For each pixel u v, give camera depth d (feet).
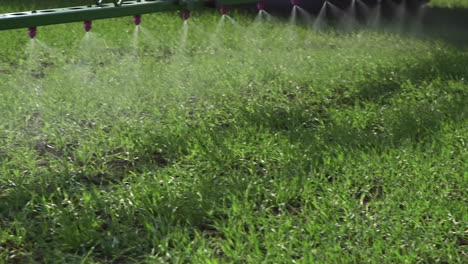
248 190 14.48
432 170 15.47
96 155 16.87
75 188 14.82
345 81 22.74
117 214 13.82
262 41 28.43
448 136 17.54
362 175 15.38
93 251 12.71
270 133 18.20
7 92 20.67
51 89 21.26
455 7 40.06
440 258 12.44
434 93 21.61
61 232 12.88
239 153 16.55
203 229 13.56
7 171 15.42
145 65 24.22
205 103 20.21
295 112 19.53
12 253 12.60
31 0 36.27
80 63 24.86
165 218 13.43
